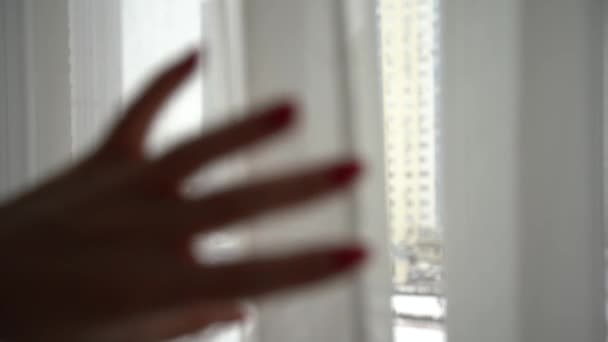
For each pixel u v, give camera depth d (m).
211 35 2.55
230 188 0.49
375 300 2.24
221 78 2.51
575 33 1.97
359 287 2.25
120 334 0.51
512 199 2.06
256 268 0.47
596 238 1.97
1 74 2.96
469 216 2.12
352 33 2.26
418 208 2.31
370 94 2.24
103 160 0.52
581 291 1.99
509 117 2.06
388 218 2.26
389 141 2.35
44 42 2.96
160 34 2.71
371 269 2.22
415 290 2.34
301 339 2.33
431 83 2.28
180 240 0.49
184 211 0.49
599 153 1.96
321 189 0.47
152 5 2.73
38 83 2.96
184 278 0.48
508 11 2.05
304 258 0.47
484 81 2.09
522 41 2.04
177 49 2.65
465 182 2.12
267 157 2.24
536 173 2.04
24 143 2.96
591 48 1.96
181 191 0.50
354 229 2.22
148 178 0.50
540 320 2.05
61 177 0.53
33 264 0.50
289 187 0.47
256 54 2.41
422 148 2.30
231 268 0.48
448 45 2.14
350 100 2.26
